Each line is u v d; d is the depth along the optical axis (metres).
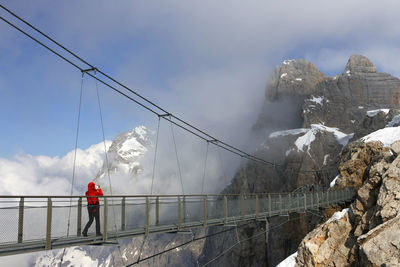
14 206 11.24
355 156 44.91
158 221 17.22
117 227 15.04
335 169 85.56
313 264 25.95
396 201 22.09
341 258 24.92
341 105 115.81
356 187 42.25
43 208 12.03
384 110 85.25
